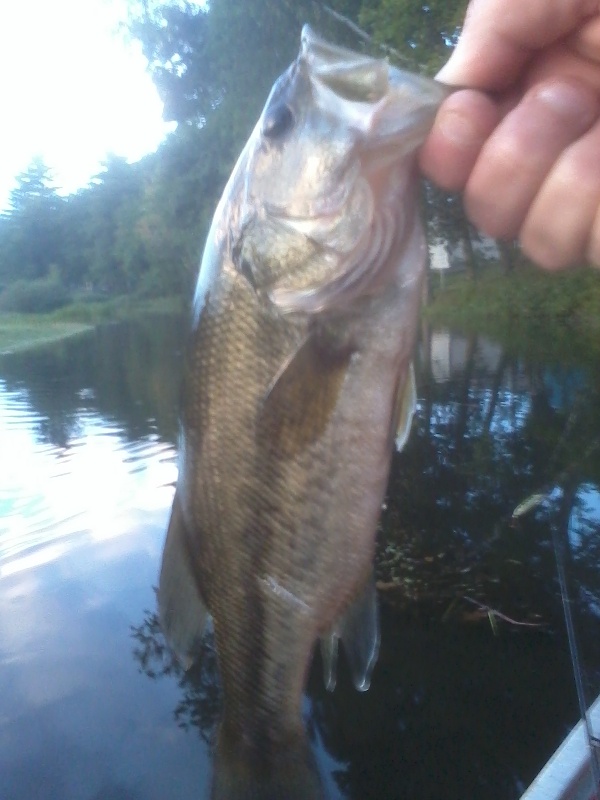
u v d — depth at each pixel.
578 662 0.35
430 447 1.02
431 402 1.33
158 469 1.08
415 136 0.16
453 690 0.50
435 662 0.53
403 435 0.19
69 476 1.05
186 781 0.42
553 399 1.22
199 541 0.22
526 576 0.61
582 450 0.83
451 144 0.14
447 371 1.63
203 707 0.49
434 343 2.05
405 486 0.87
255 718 0.22
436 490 0.84
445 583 0.63
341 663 0.54
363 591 0.20
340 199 0.17
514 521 0.71
